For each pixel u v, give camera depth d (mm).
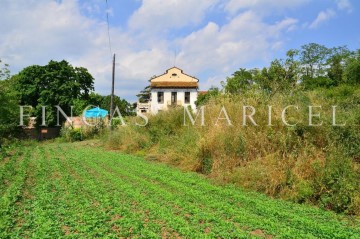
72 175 13586
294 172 10562
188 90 55312
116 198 9828
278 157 11516
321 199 9555
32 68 42469
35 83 41812
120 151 22125
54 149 23500
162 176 13359
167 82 56281
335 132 11008
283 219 8289
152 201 9648
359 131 10938
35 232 7078
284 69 18766
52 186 11430
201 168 14227
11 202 9266
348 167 9750
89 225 7375
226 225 7613
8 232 7191
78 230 7176
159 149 18688
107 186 11469
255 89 15641
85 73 48688
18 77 42188
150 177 13352
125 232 7031
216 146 13734
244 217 8188
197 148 14273
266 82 17875
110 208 8883
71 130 33938
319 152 10875
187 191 10875
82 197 9875
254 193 10789
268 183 10867
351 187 9055
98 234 6945
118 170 14711
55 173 13805
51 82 42500
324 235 7105
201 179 12781
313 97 12586
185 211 8734
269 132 12430
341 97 14656
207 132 14789
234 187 11570
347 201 9008
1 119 26672
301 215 8578
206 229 7500
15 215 8367
